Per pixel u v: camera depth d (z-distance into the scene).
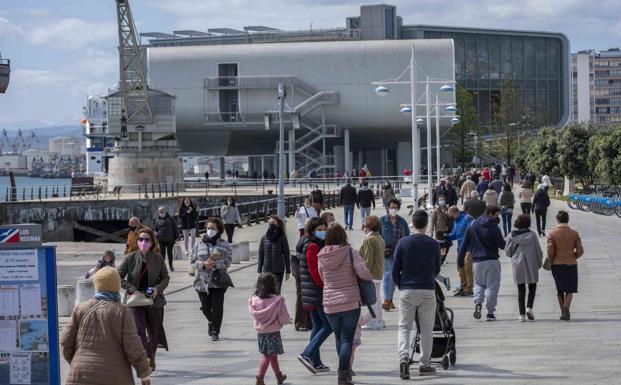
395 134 151.50
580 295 28.39
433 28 199.25
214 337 22.30
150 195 108.50
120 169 125.44
